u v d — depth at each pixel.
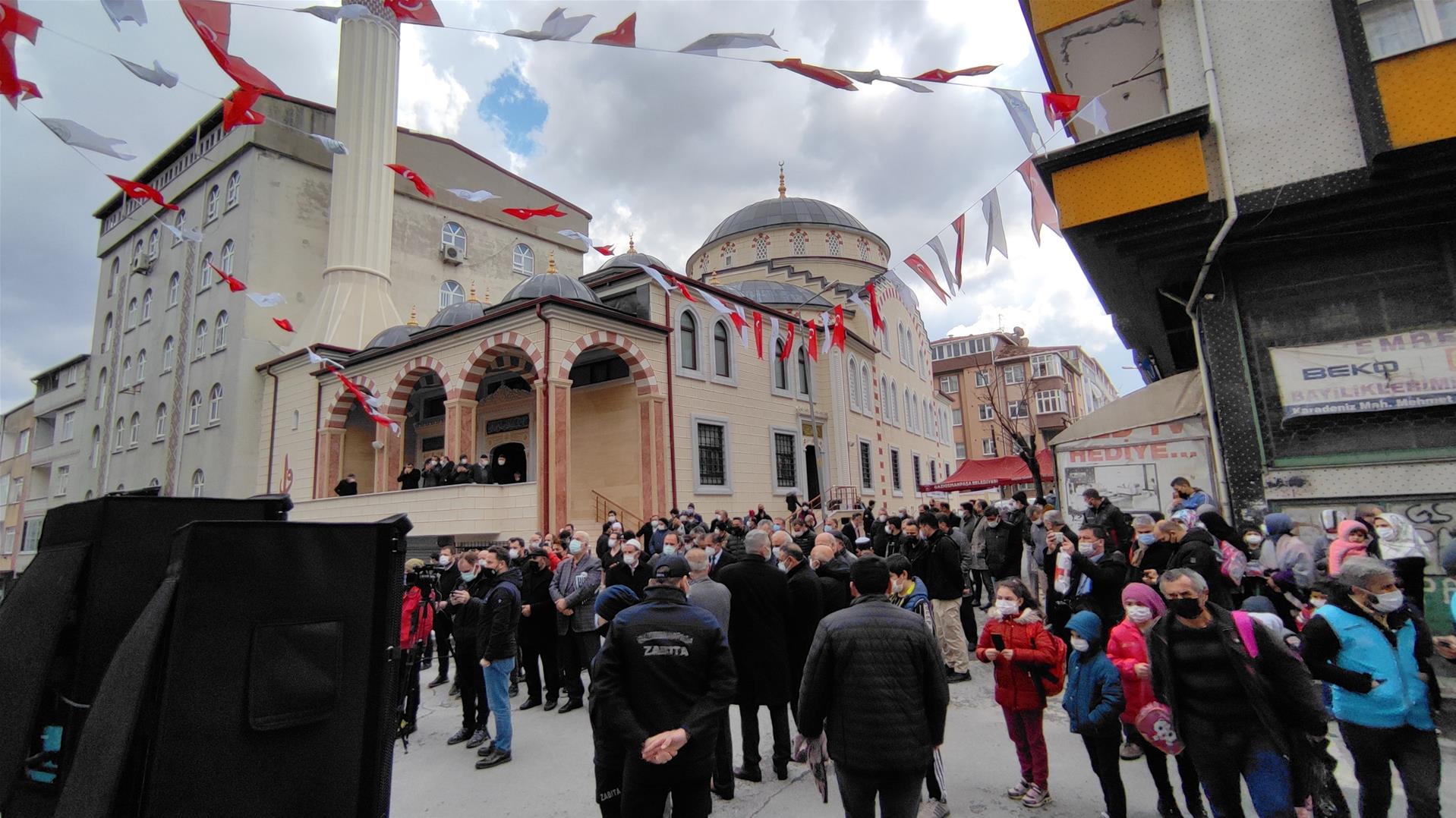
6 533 51.12
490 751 6.75
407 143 35.69
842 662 3.96
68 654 3.49
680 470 21.17
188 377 32.50
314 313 29.67
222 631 2.92
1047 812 5.13
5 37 4.43
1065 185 9.16
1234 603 7.24
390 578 3.53
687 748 3.95
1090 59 11.16
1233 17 8.72
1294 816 3.71
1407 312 8.09
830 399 27.59
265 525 3.12
